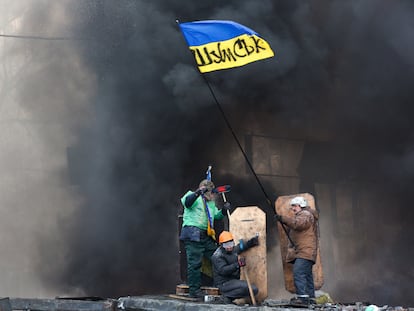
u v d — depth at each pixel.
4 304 10.37
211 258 10.53
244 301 10.53
